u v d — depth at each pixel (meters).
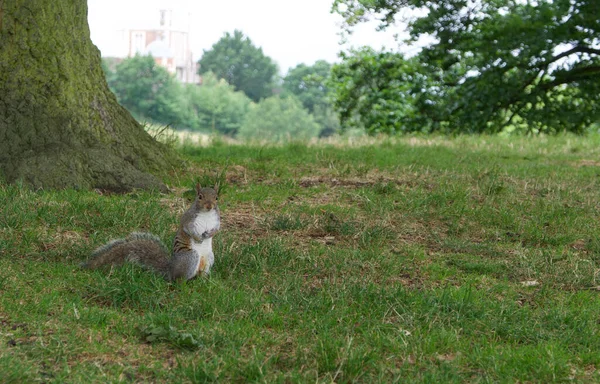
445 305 7.61
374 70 38.38
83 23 13.50
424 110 36.00
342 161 17.25
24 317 6.68
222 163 16.17
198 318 7.03
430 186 14.34
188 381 5.74
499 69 32.56
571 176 16.53
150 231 9.92
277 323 7.10
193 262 7.95
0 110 12.36
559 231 11.59
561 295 8.52
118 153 13.34
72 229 9.88
